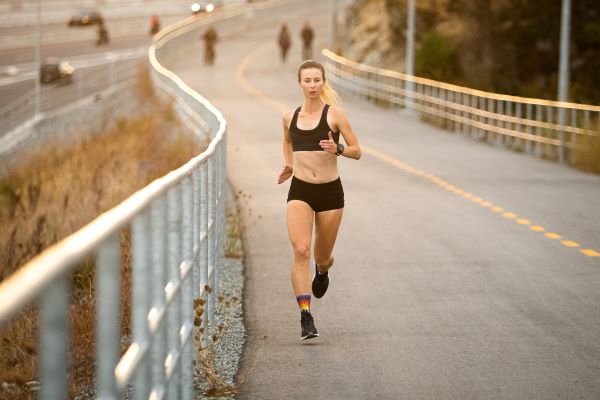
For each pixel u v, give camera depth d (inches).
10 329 639.1
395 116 3211.1
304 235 629.6
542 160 2074.3
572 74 3966.5
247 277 861.8
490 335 653.3
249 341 637.3
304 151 631.2
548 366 578.2
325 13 7849.4
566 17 2346.2
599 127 1988.2
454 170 1825.8
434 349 615.5
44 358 209.9
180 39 5605.3
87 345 626.8
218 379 527.8
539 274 875.4
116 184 1557.6
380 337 645.9
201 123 1910.7
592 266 917.2
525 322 692.7
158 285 369.1
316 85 623.8
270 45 6028.5
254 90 3924.7
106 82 4712.1
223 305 743.7
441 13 4205.2
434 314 716.0
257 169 1800.0
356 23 4603.8
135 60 5625.0
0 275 936.9
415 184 1596.9
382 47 4222.4
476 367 574.2
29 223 1233.4
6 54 6200.8
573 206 1352.1
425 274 871.7
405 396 516.1
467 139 2556.6
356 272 880.3
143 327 330.0
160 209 370.3
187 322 468.8
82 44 6786.4
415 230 1128.2
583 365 581.9
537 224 1181.7
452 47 3843.5
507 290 804.6
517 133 2289.6
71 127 3499.0
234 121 2849.4
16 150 3326.8
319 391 525.0
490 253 982.4
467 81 3764.8
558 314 719.1
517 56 4028.1
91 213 1300.4
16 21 7539.4
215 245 712.4
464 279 850.1
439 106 3034.0
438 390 527.2
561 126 2053.4
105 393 265.9
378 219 1212.5
